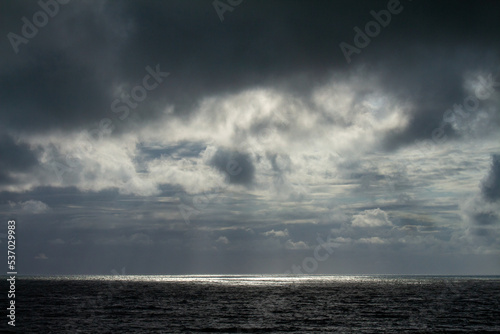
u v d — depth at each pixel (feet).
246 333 165.48
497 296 375.86
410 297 360.48
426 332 169.99
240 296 371.76
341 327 181.47
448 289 507.30
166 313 231.09
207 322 194.90
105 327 178.50
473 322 197.88
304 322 196.34
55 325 184.03
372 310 249.75
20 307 263.08
